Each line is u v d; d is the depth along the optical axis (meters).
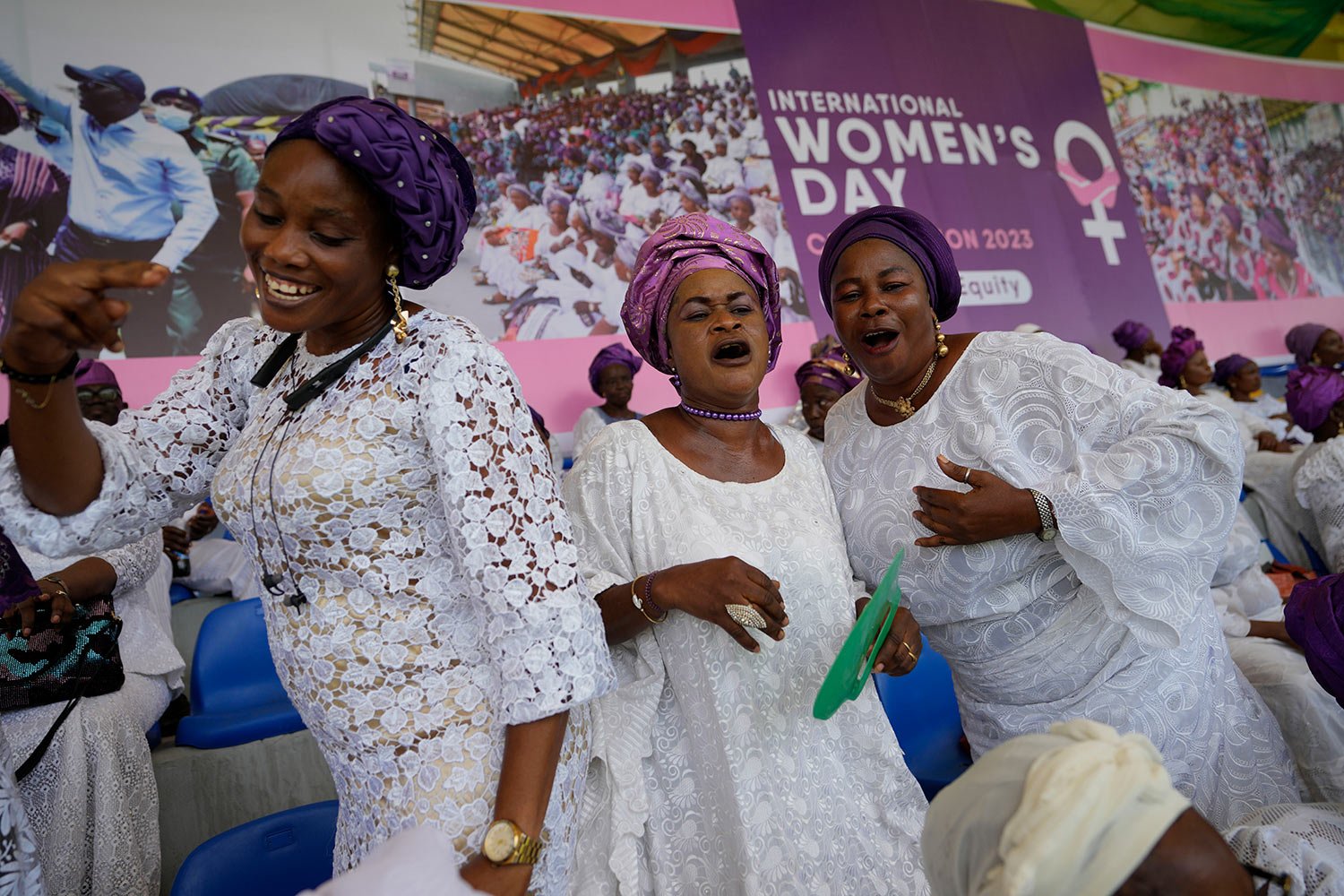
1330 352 7.29
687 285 1.74
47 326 1.01
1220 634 1.89
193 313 5.02
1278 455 4.49
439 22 5.78
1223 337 8.51
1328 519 3.36
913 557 1.83
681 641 1.66
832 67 7.08
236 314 5.11
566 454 5.75
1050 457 1.78
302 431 1.19
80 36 4.95
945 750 2.54
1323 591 1.49
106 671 2.46
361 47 5.57
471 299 5.67
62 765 2.37
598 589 1.66
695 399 1.79
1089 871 0.86
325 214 1.10
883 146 7.13
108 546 1.29
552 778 1.17
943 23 7.68
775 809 1.62
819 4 7.11
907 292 1.83
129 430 1.29
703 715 1.65
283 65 5.38
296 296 1.13
